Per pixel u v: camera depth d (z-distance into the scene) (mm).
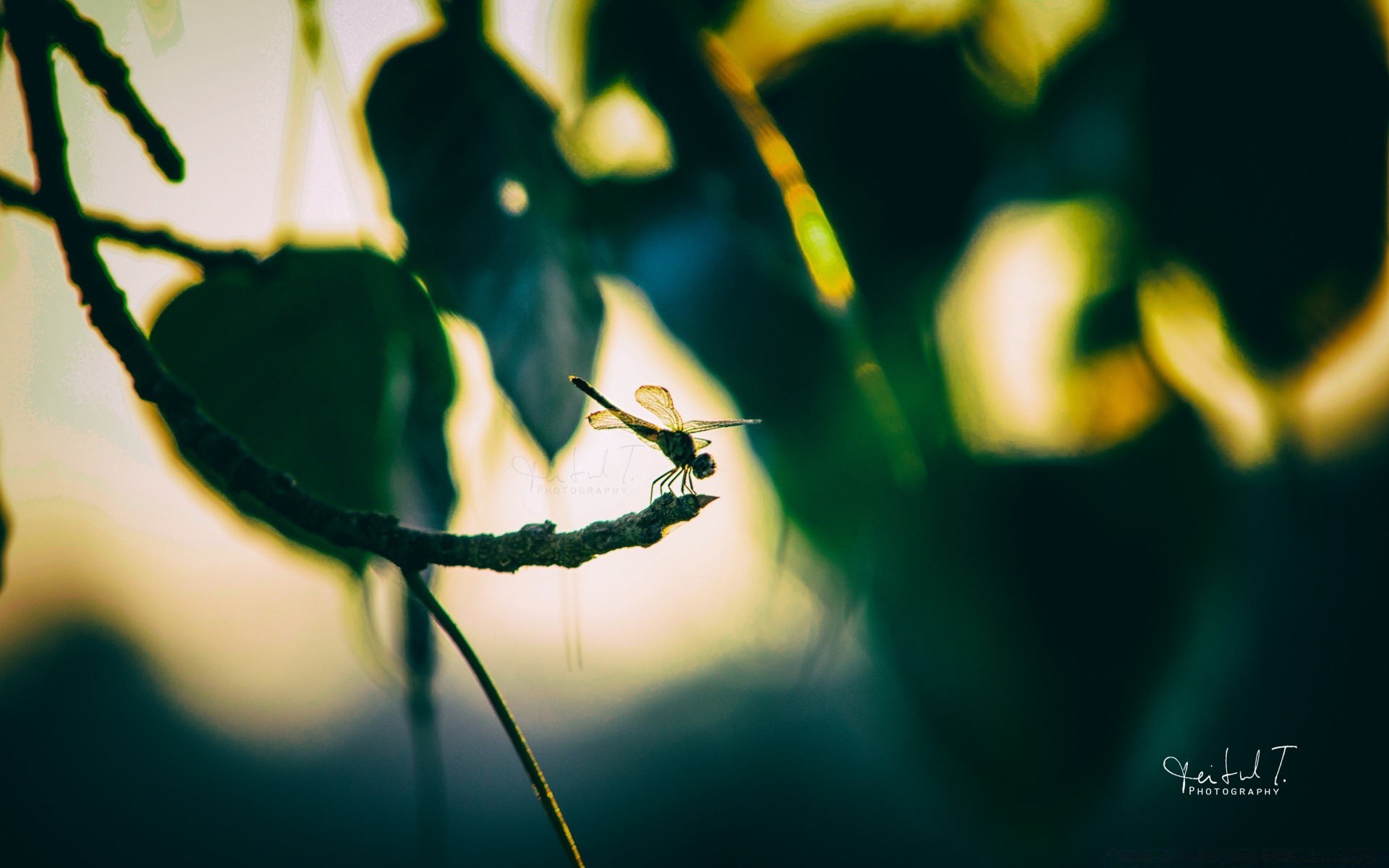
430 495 607
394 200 618
